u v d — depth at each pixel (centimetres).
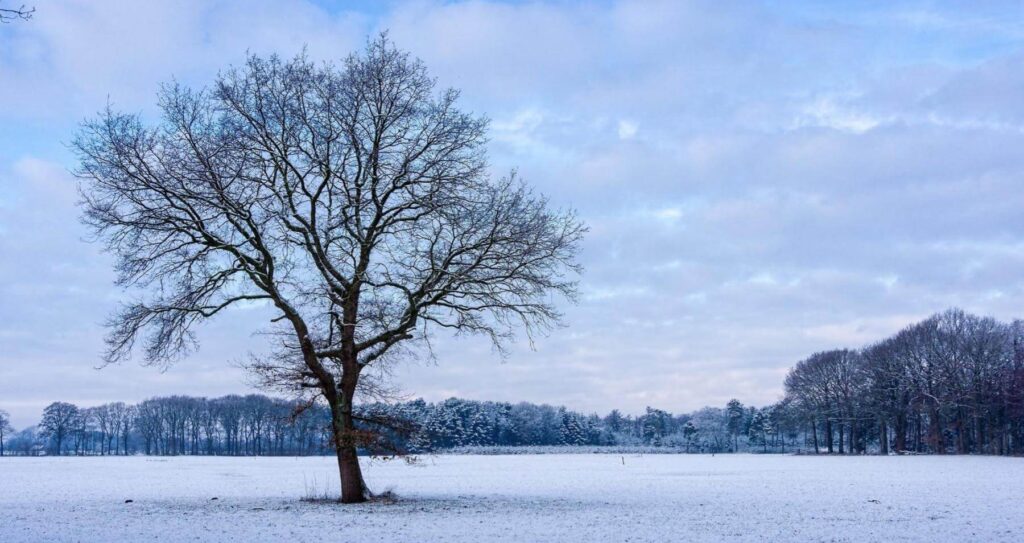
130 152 2558
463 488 4222
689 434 18838
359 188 2702
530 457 11362
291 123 2652
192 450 15875
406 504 2934
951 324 10669
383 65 2672
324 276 2705
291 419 2855
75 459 11019
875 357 11388
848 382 12250
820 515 2691
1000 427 10575
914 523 2462
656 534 2141
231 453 15350
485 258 2709
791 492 3872
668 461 9312
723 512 2772
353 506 2834
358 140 2697
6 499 3453
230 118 2627
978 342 10362
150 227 2555
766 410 17850
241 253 2592
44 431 15912
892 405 11506
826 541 2047
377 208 2730
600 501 3228
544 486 4422
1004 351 10462
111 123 2542
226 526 2264
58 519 2495
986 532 2245
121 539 1986
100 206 2545
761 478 5284
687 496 3578
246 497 3488
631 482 4847
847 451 14412
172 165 2581
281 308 2653
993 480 4888
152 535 2069
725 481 4934
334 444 2811
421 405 10719
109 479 5362
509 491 3950
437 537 2034
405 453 2917
